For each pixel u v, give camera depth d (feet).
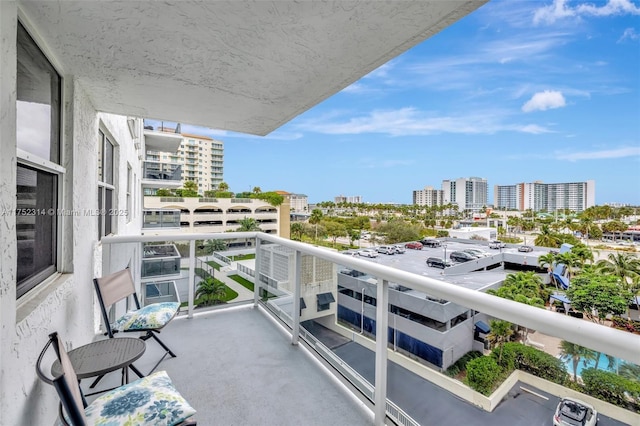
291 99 8.71
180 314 11.18
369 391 6.36
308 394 6.82
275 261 10.95
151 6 4.52
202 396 6.72
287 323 10.12
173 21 4.93
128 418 3.92
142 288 10.67
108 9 4.57
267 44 5.72
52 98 6.25
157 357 8.39
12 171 3.69
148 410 4.04
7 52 3.62
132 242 10.32
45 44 5.57
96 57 6.13
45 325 4.94
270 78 7.27
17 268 4.64
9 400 3.61
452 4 4.52
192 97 8.50
